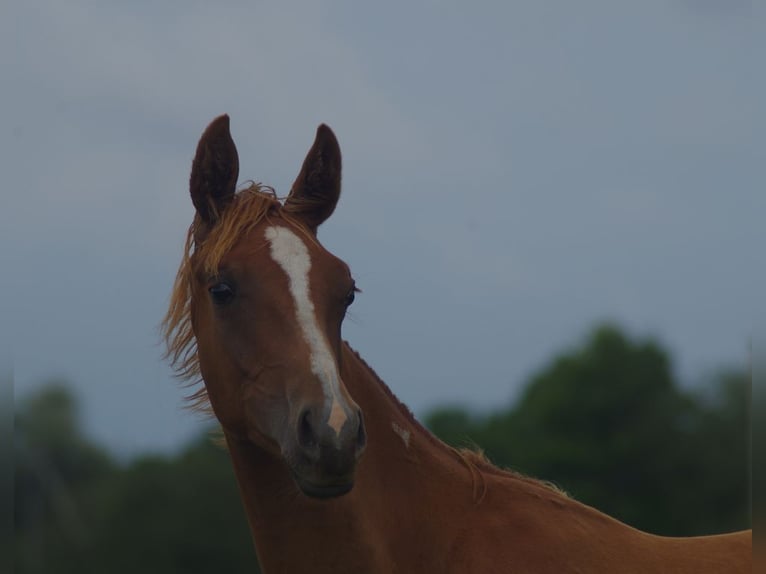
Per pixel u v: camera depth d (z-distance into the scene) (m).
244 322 6.92
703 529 51.25
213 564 47.38
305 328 6.70
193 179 7.46
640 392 54.81
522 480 7.75
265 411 6.74
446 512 7.25
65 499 46.09
